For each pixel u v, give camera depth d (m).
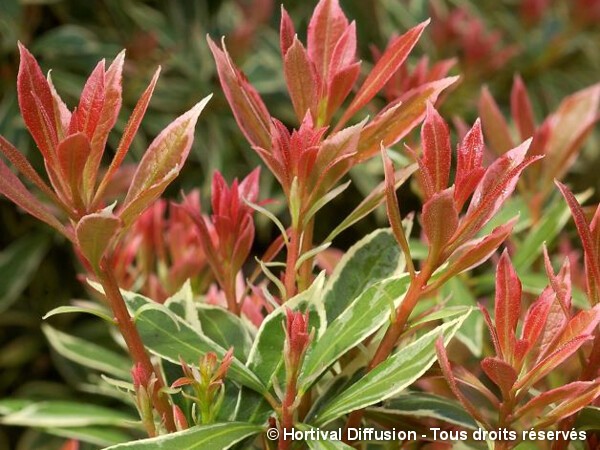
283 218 1.41
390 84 0.64
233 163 1.38
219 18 1.43
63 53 1.30
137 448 0.47
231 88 0.51
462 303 0.65
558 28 1.45
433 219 0.47
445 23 1.26
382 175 1.38
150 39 1.27
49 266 1.37
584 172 1.46
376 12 1.51
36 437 1.15
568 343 0.47
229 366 0.50
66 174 0.46
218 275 0.56
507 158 0.48
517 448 0.53
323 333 0.51
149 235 0.65
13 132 1.22
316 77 0.51
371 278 0.54
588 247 0.48
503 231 0.48
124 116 1.29
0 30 1.27
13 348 1.35
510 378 0.47
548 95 1.45
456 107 1.30
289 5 1.54
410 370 0.49
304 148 0.50
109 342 1.30
